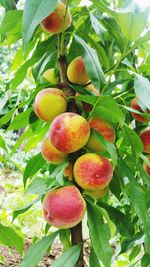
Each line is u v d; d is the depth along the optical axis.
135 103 0.60
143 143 0.62
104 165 0.52
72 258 0.51
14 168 2.43
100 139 0.51
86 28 0.67
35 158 0.65
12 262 1.42
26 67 0.68
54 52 0.65
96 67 0.53
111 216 0.58
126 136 0.61
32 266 0.52
